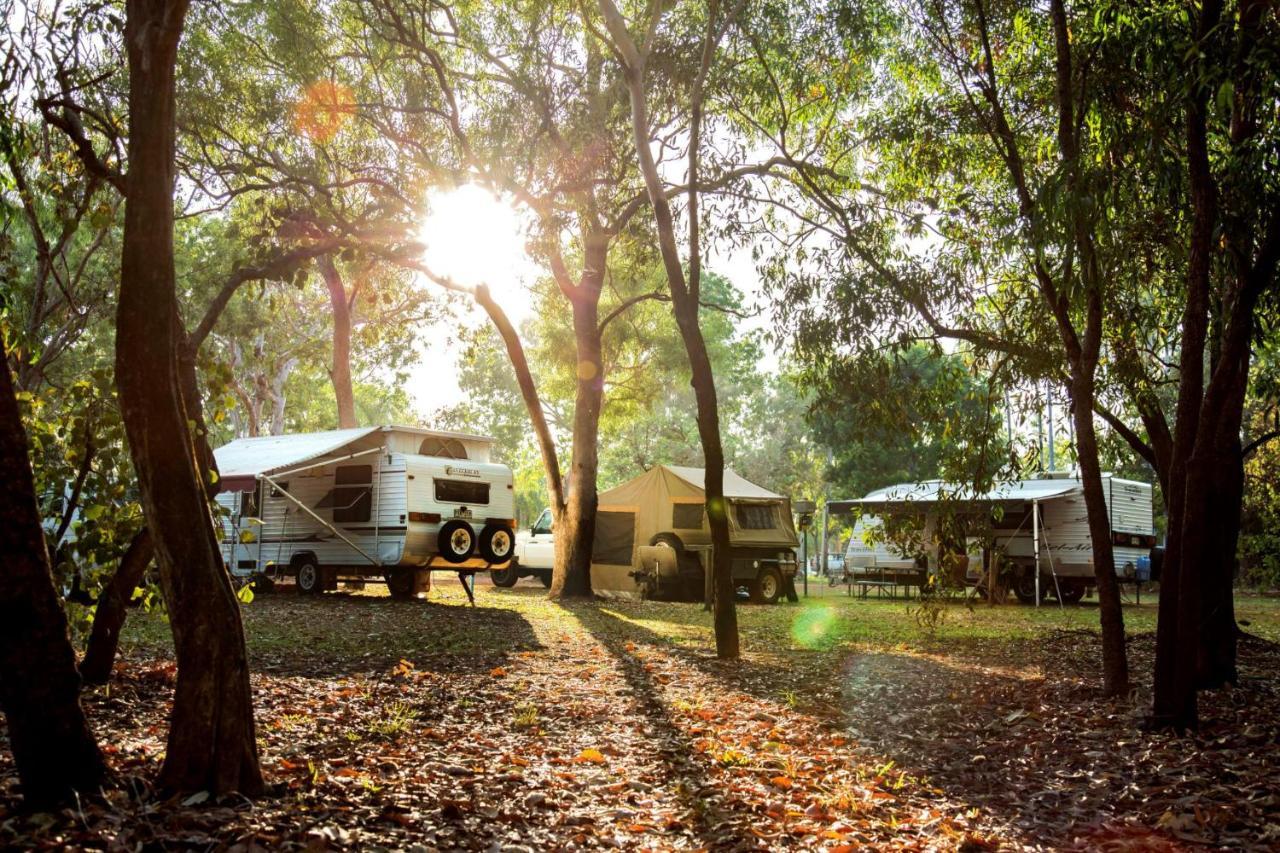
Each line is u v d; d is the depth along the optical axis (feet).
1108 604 30.09
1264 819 17.02
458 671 34.96
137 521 25.48
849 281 38.68
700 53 48.29
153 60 15.53
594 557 79.97
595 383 71.41
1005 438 36.88
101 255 71.15
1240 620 65.46
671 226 40.70
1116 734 24.77
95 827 13.62
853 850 15.80
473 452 67.00
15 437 14.37
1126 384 38.17
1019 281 35.76
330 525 61.82
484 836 15.90
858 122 44.65
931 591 41.47
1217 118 25.96
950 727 26.78
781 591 78.84
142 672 28.40
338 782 17.99
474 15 57.98
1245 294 24.30
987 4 35.99
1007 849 16.02
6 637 14.40
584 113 54.80
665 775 20.98
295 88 54.95
